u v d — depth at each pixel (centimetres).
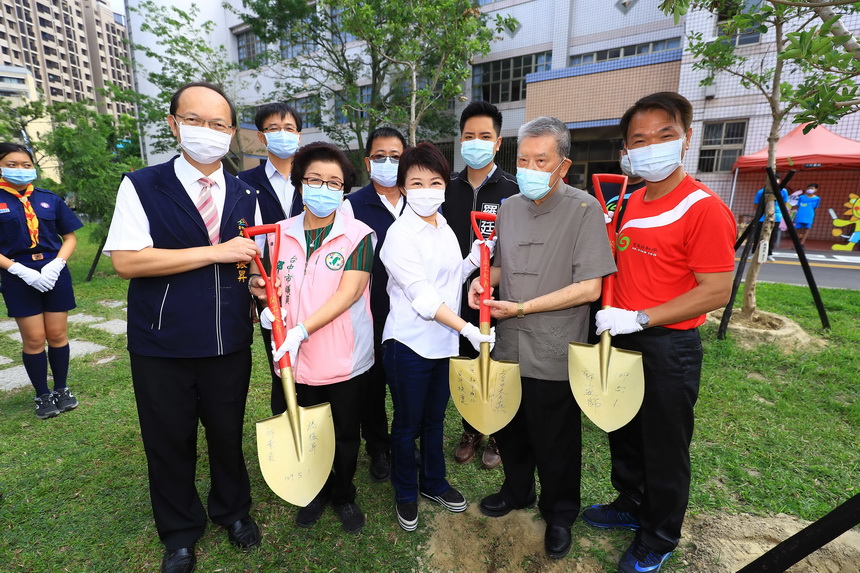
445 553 206
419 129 1391
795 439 279
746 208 1147
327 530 215
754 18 180
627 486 211
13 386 373
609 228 199
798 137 970
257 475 258
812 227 1212
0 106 1025
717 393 337
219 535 211
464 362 189
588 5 1282
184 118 170
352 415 207
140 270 168
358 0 691
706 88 1099
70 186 774
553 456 196
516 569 199
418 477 240
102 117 884
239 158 1403
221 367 190
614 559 199
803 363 382
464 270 219
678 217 167
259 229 187
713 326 469
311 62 1622
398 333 203
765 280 763
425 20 666
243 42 1873
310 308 195
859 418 296
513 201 203
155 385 180
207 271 181
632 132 170
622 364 174
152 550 204
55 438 294
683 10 207
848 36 152
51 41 7519
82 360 426
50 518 223
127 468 262
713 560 193
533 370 191
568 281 187
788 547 133
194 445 197
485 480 254
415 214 201
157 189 173
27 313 304
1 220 298
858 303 592
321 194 186
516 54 1407
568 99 1228
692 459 261
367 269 201
